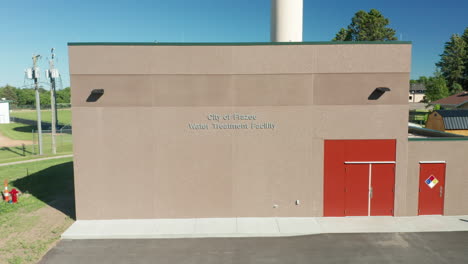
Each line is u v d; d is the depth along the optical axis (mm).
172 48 13805
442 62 90438
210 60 13867
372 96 14023
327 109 14086
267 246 12062
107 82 13844
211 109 14047
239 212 14438
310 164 14312
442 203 14664
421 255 11398
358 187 14453
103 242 12469
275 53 13859
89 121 13953
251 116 14078
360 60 13875
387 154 14336
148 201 14312
